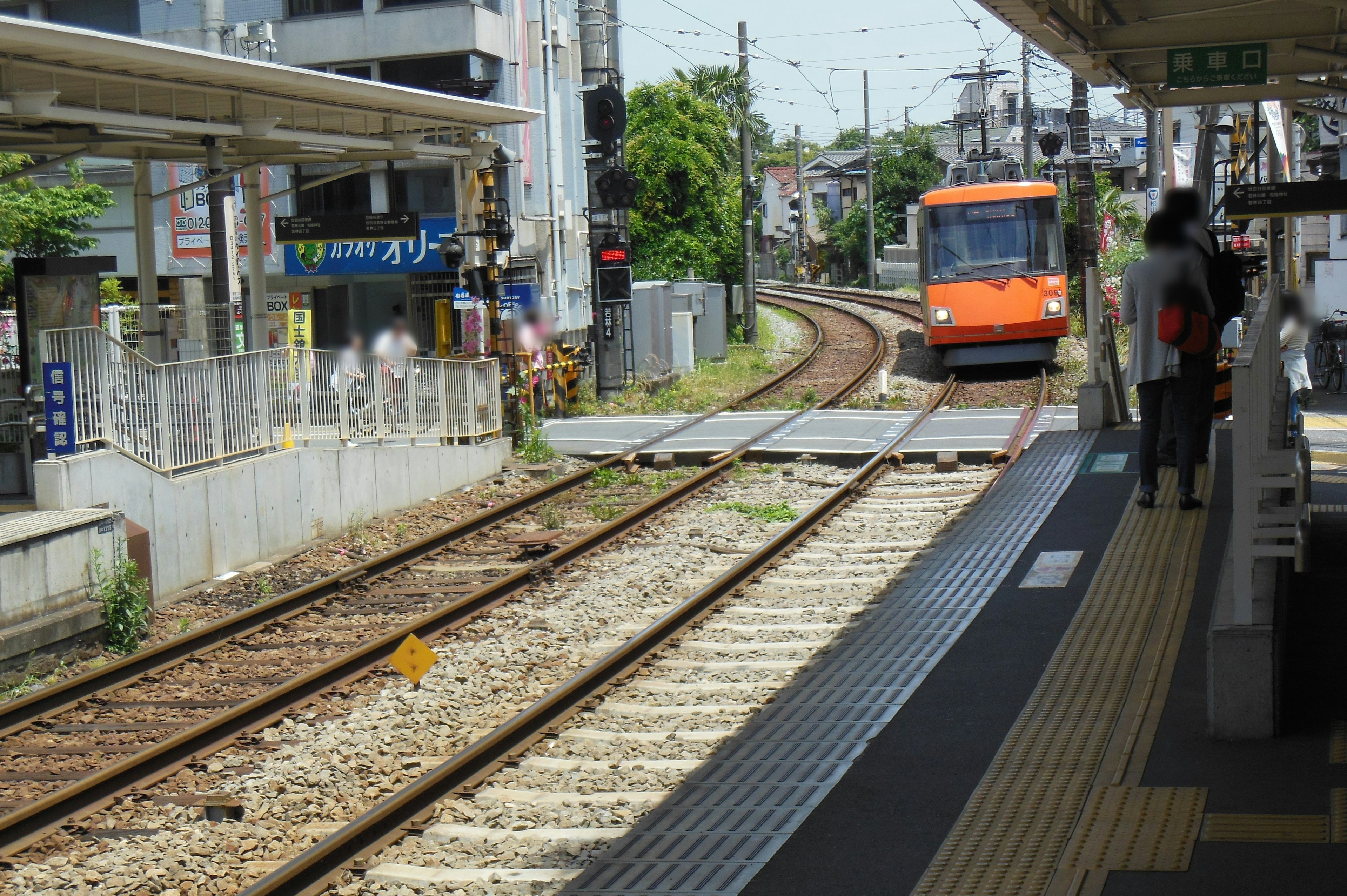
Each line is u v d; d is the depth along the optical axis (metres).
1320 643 14.15
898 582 18.95
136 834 13.41
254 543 27.33
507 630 20.53
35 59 23.55
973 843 10.09
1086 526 20.45
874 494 29.27
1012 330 48.31
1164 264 18.92
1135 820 10.11
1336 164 53.56
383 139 35.19
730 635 19.30
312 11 56.81
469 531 28.62
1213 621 11.89
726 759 12.99
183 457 25.66
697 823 11.34
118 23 58.25
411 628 19.97
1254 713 11.55
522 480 35.72
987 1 17.38
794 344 69.12
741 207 94.94
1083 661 14.24
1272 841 9.56
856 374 53.38
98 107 25.52
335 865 12.00
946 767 11.75
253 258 38.53
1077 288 65.81
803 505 29.31
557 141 61.41
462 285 42.09
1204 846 9.55
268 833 13.41
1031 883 9.27
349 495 30.59
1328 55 21.03
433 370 34.91
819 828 10.68
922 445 33.81
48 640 20.31
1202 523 19.23
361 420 31.91
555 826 12.84
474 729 16.33
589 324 66.06
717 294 62.72
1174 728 12.00
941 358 55.44
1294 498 13.36
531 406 40.97
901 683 14.48
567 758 14.84
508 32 57.00
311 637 21.03
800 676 15.40
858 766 11.95
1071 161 87.44
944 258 49.81
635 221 93.62
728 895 9.68
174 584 24.86
